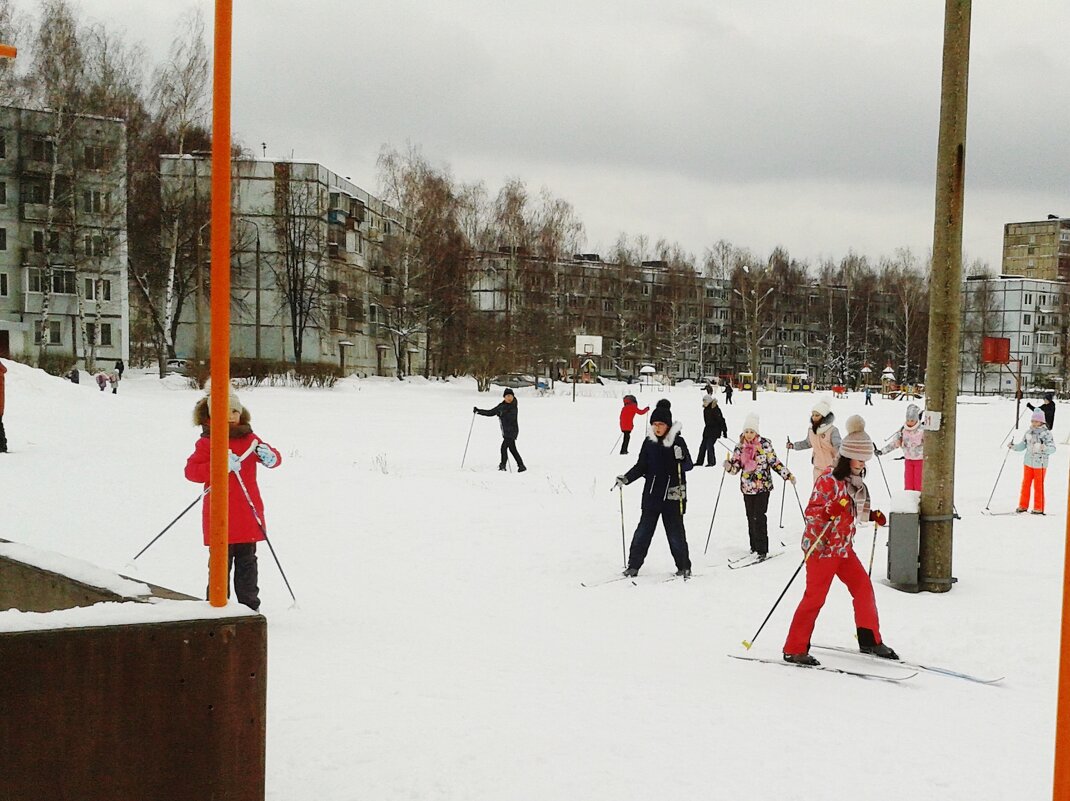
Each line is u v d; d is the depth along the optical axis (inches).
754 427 401.4
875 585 343.9
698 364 4350.4
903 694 218.7
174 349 2258.9
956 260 339.6
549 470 731.4
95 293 1923.0
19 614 108.3
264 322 2534.5
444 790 148.1
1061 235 5689.0
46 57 1834.4
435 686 207.3
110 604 114.7
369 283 2605.8
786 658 245.4
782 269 4505.4
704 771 161.9
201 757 111.2
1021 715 203.9
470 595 324.5
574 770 159.2
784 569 373.4
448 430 1099.3
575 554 398.3
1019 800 153.6
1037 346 4722.0
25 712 102.9
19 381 1043.9
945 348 336.5
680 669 237.5
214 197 119.6
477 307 2677.2
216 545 118.2
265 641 114.7
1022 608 304.2
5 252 2121.1
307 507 487.2
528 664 235.5
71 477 538.9
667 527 362.3
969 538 432.1
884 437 1118.4
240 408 270.1
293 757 159.3
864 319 4414.4
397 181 2324.1
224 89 117.0
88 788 105.9
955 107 346.3
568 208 2839.6
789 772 163.2
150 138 1982.0
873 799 152.4
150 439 786.2
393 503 509.4
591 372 2810.0
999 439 1122.7
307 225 2337.6
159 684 109.0
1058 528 458.3
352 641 250.1
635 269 4013.3
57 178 2062.0
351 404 1517.0
